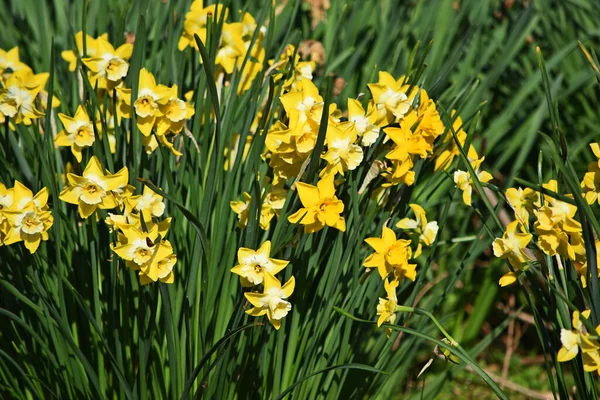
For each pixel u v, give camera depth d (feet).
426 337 4.77
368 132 4.72
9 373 5.09
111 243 4.81
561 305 4.72
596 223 4.41
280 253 4.93
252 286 4.69
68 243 5.13
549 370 4.79
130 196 4.72
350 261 5.09
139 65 4.83
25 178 5.32
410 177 4.82
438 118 4.80
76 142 4.80
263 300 4.61
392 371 5.41
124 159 5.05
